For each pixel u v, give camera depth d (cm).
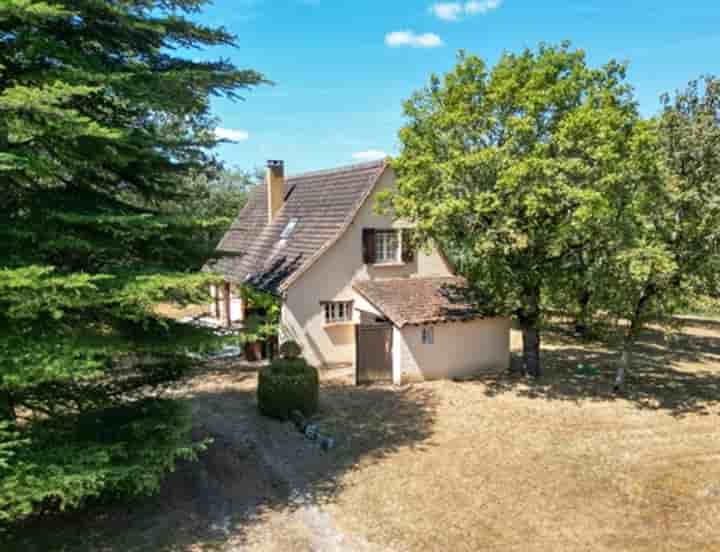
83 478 681
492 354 1825
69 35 805
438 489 991
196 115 1063
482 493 974
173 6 862
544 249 1480
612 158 1274
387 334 1703
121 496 944
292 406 1349
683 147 1566
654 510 911
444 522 876
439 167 1454
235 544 814
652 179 1359
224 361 1959
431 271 2122
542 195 1296
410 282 1928
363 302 1862
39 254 756
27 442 674
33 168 671
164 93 829
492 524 869
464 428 1300
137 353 853
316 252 1862
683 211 1383
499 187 1370
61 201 806
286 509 925
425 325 1688
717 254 1359
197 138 923
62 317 767
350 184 2066
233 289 2286
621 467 1081
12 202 790
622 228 1382
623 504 932
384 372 1711
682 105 2383
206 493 984
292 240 2078
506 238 1431
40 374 656
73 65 750
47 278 678
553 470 1069
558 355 2098
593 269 1520
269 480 1039
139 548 802
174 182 984
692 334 2577
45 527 860
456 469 1075
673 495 964
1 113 652
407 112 1573
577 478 1033
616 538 824
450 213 1397
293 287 1830
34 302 632
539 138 1427
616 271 1467
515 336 2495
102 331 803
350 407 1455
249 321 1151
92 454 738
